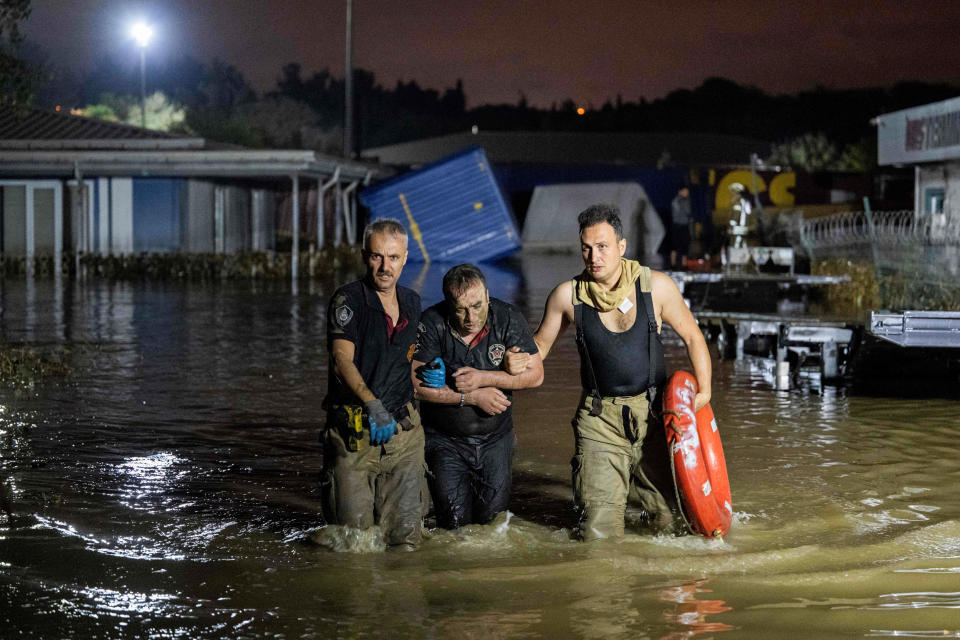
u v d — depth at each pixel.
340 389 5.25
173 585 4.76
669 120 109.69
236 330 15.22
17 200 29.39
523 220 39.56
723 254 19.55
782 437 8.01
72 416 8.71
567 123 111.19
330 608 4.47
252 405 9.29
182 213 28.83
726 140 59.78
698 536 5.41
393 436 5.29
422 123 121.94
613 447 5.51
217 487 6.52
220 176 29.58
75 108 54.34
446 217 32.44
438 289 21.83
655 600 4.55
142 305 19.34
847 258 20.62
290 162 27.56
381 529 5.32
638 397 5.47
